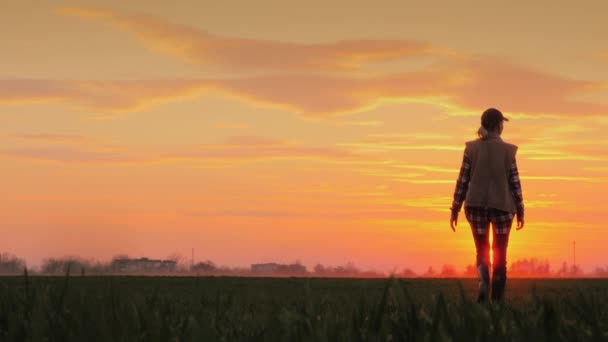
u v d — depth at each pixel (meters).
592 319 3.93
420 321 3.72
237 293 10.08
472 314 4.03
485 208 9.96
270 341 3.50
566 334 3.60
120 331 3.63
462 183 10.23
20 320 3.82
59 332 3.57
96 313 3.94
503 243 10.02
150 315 3.91
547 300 3.79
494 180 9.97
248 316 5.31
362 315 4.07
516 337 3.76
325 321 3.90
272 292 10.59
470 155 10.12
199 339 3.57
